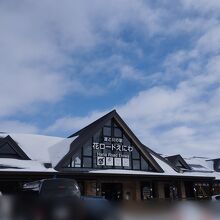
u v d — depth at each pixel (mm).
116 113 27938
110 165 26703
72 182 12891
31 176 21406
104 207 10000
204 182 31672
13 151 23938
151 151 32844
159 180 28281
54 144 28641
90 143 26297
